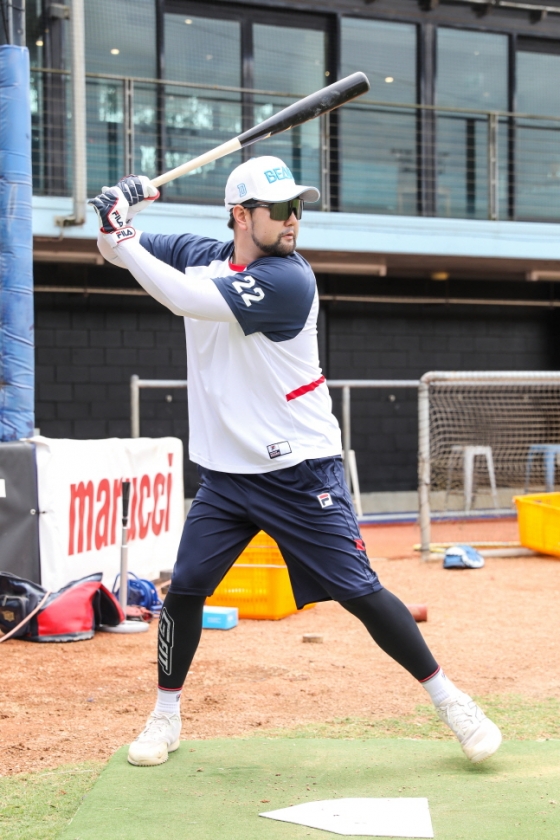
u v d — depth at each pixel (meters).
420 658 7.52
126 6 27.42
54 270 28.38
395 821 6.45
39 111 26.42
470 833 6.24
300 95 29.47
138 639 13.33
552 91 32.78
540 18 32.00
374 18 30.14
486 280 33.59
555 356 34.50
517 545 22.77
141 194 7.63
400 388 32.50
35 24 26.52
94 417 28.88
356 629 14.17
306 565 7.49
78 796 7.23
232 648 12.78
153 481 17.55
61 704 9.98
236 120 28.88
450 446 31.11
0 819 6.80
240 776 7.51
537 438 32.50
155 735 7.89
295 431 7.45
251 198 7.26
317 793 7.11
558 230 30.58
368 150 30.27
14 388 15.91
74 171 23.91
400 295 32.53
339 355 31.73
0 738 8.76
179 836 6.30
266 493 7.48
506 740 8.55
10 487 13.96
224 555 7.74
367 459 32.03
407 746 8.31
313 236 28.06
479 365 33.47
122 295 29.16
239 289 7.11
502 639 13.36
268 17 29.11
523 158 32.22
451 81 31.23
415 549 23.31
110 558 15.85
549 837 6.15
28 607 13.05
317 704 9.92
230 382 7.48
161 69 27.80
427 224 29.23
